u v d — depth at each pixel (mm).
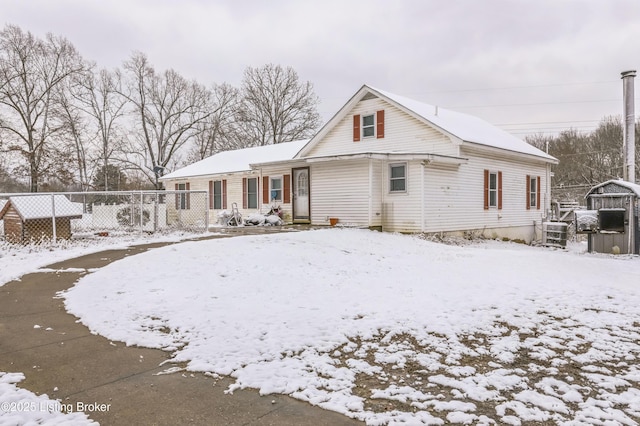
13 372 3760
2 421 2807
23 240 11211
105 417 2953
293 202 18594
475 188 17188
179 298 6160
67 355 4191
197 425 2859
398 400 3268
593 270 9203
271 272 7844
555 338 4953
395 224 15477
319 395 3318
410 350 4434
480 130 19375
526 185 20578
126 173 40812
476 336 4961
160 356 4188
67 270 8219
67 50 34531
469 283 7648
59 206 12055
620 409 3174
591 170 44812
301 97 46531
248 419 2953
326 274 8039
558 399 3332
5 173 31078
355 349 4457
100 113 38281
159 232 13906
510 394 3420
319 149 19828
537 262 9648
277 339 4590
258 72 45125
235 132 44219
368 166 15586
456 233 16234
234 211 20266
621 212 13922
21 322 5254
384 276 8117
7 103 31641
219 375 3729
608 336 5012
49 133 32375
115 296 6273
